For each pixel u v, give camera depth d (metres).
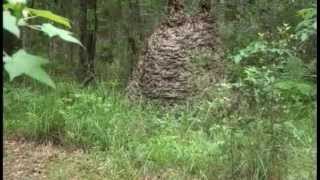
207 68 8.27
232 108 6.00
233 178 5.80
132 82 9.28
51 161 7.11
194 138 6.93
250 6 11.02
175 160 6.57
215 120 6.66
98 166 6.80
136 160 6.72
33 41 12.66
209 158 6.36
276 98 5.70
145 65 9.09
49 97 8.52
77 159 7.09
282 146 5.70
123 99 8.68
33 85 9.35
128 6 13.38
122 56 13.14
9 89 8.85
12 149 7.45
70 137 7.50
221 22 10.64
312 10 5.12
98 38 13.91
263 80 5.68
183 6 9.16
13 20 1.29
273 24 10.65
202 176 6.14
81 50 12.31
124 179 6.45
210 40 9.17
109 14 13.84
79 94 8.41
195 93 8.41
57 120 7.80
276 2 10.86
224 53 9.17
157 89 8.84
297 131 6.14
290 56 5.83
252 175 5.71
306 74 5.84
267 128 5.69
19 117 8.23
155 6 12.91
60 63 12.46
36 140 7.74
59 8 13.59
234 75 7.88
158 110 8.60
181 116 7.95
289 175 5.68
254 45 5.93
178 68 8.84
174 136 7.07
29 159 7.18
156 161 6.65
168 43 8.98
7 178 6.66
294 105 6.57
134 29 12.96
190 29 9.05
